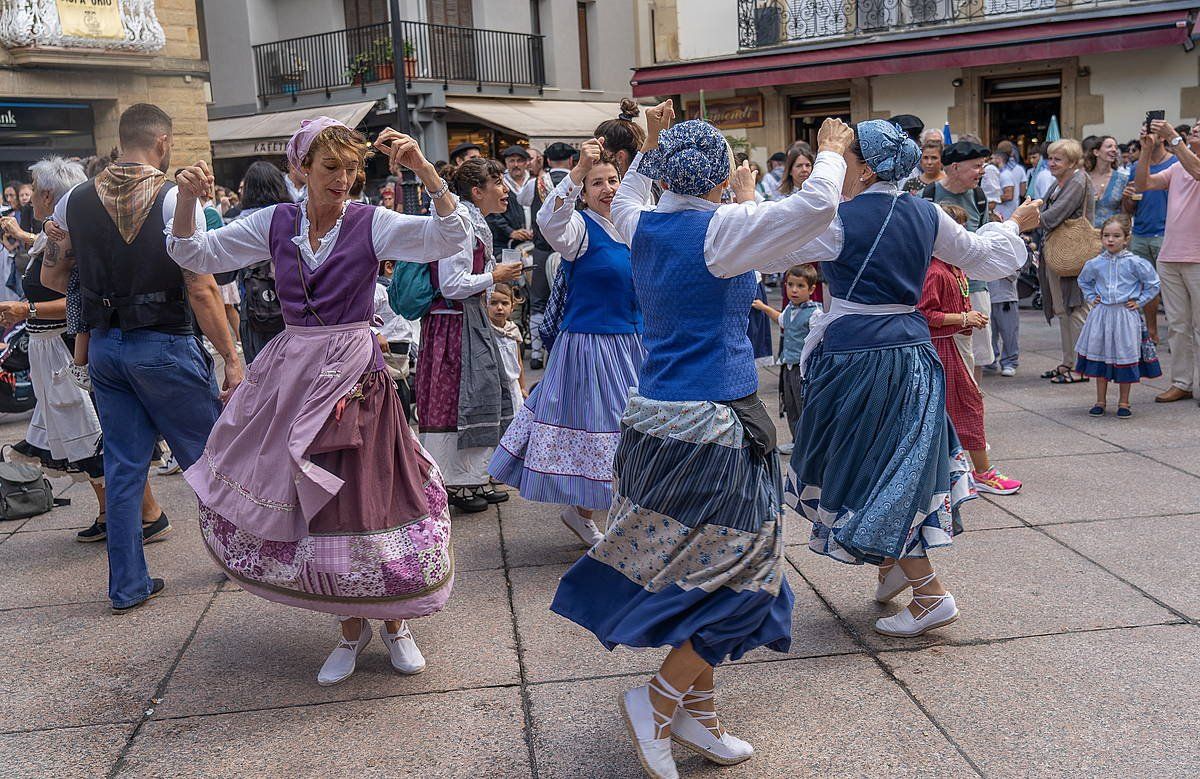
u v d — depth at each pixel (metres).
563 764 3.06
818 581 4.36
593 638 3.89
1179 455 5.99
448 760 3.10
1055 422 6.95
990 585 4.24
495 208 5.27
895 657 3.65
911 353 3.60
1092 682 3.40
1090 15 16.02
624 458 2.95
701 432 2.79
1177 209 7.11
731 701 3.39
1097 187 9.87
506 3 25.19
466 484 5.42
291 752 3.18
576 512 4.84
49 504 5.87
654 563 2.88
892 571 3.97
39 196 4.97
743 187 3.42
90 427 5.11
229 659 3.84
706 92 19.61
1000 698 3.33
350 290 3.36
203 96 18.42
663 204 2.95
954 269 5.22
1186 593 4.07
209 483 3.53
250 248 3.50
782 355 6.10
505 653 3.79
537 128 23.25
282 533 3.35
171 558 4.96
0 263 8.94
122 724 3.38
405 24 23.22
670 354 2.87
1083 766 2.94
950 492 3.71
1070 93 16.84
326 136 3.24
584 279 4.47
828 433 3.70
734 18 19.23
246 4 24.47
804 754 3.06
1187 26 15.15
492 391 5.31
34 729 3.37
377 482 3.39
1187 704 3.24
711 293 2.82
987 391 8.03
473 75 24.45
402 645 3.67
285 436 3.37
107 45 16.58
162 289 4.19
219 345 4.35
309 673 3.71
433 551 3.47
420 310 5.19
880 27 18.08
